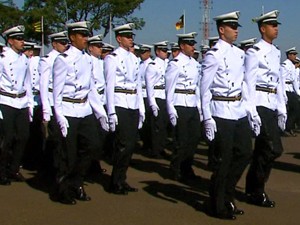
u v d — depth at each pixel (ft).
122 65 23.86
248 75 21.12
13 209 21.34
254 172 22.07
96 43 30.01
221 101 20.20
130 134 23.81
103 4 108.68
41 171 28.99
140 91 24.73
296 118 45.98
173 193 24.29
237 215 20.66
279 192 24.61
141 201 22.72
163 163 32.12
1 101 25.89
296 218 20.40
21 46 26.48
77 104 22.27
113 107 23.48
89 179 27.17
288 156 34.27
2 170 25.76
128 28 24.30
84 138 22.53
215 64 19.95
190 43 27.99
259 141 21.80
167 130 37.09
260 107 21.65
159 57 35.70
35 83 30.83
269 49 21.85
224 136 20.07
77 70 22.09
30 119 26.81
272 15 21.72
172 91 27.27
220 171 20.18
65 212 20.99
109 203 22.35
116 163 23.89
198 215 20.66
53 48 26.84
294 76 45.70
